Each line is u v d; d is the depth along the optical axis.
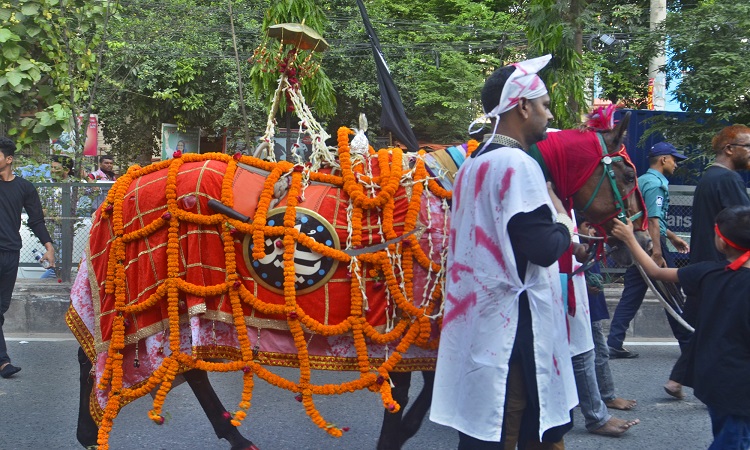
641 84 14.52
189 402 5.34
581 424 4.93
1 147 6.07
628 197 3.38
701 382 3.36
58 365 6.28
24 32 7.64
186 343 3.55
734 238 3.31
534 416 2.92
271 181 3.46
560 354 2.89
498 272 2.79
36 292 7.55
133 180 3.68
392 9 19.58
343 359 3.45
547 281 2.85
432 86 17.23
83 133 8.87
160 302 3.54
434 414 2.93
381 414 5.09
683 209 8.06
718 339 3.31
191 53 15.77
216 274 3.45
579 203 3.36
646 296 7.61
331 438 4.61
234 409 5.15
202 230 3.47
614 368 6.34
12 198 6.07
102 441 3.52
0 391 5.54
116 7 8.84
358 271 3.35
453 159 3.50
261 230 3.38
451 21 18.38
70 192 7.68
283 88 3.99
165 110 17.42
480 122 3.32
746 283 3.26
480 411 2.79
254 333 3.46
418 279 3.38
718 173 4.73
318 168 3.58
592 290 4.84
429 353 3.44
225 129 17.92
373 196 3.41
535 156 3.27
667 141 9.47
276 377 3.45
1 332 5.93
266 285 3.43
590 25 12.28
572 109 8.35
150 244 3.54
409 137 6.05
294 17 7.14
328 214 3.40
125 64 15.73
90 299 3.76
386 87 6.07
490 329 2.79
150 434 4.67
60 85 7.95
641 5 15.12
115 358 3.56
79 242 7.72
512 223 2.77
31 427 4.75
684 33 9.33
